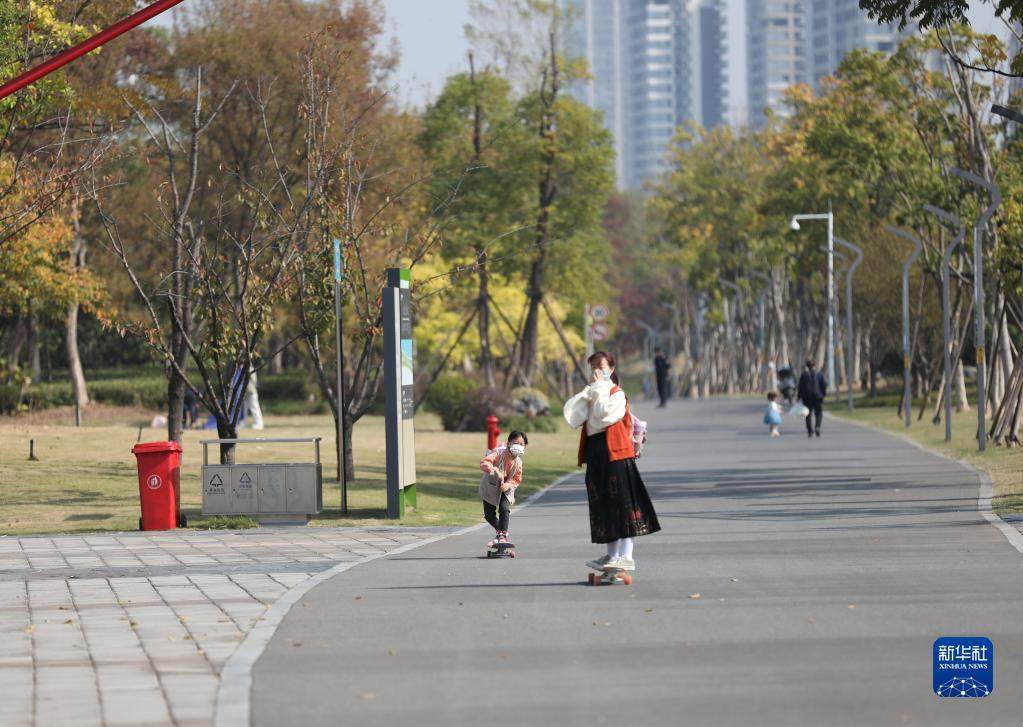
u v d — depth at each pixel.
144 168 99.19
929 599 27.11
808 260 168.00
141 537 43.53
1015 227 86.06
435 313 158.88
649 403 175.75
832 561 33.56
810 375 98.69
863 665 20.89
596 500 30.16
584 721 17.80
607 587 29.78
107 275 123.38
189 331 60.97
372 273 66.62
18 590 30.86
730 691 19.31
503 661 21.81
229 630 25.03
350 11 93.62
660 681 20.08
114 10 71.56
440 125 117.38
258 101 67.62
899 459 73.88
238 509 47.25
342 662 21.92
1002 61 96.38
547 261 131.25
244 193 63.03
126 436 82.69
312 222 60.72
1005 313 100.12
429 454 80.69
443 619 25.91
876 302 140.62
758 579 30.55
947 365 87.75
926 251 113.06
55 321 144.62
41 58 61.31
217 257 58.84
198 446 78.94
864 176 120.62
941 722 17.45
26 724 17.92
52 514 50.09
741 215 195.88
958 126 103.69
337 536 43.38
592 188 128.00
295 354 171.50
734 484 61.41
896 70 110.12
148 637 24.36
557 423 113.38
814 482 60.84
